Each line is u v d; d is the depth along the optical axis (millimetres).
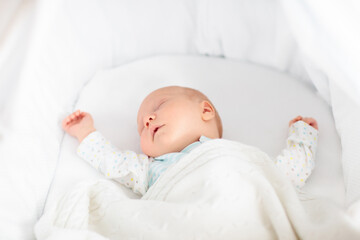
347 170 1097
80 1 1345
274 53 1510
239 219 898
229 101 1422
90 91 1437
